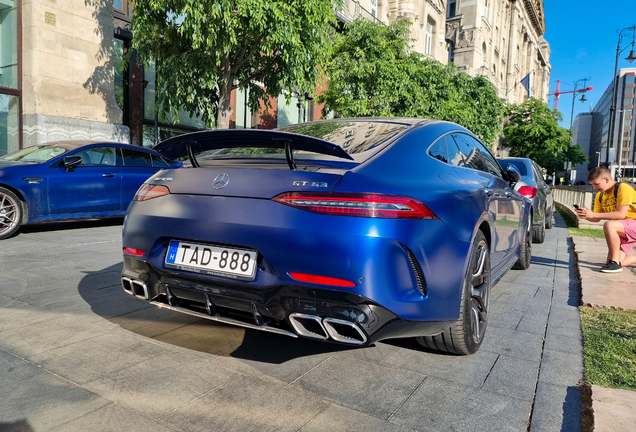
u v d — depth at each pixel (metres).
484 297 2.72
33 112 10.59
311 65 9.69
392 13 25.97
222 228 2.06
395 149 2.32
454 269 2.20
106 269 4.25
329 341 1.99
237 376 2.19
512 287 4.22
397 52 14.54
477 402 2.01
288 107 18.61
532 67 68.50
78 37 11.30
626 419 1.80
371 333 1.92
